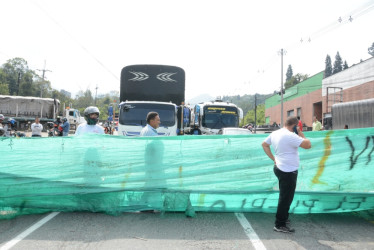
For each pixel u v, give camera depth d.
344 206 5.27
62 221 5.05
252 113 98.00
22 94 86.69
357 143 5.43
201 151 5.47
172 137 5.49
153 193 5.39
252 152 5.48
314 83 42.78
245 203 5.38
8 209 5.35
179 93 13.82
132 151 5.48
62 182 5.42
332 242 4.25
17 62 88.44
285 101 54.97
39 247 4.00
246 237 4.40
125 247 4.02
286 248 4.03
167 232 4.58
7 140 5.43
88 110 5.89
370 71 29.84
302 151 5.48
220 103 21.11
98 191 5.39
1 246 4.03
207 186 5.41
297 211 5.32
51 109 32.28
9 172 5.39
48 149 5.47
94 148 5.47
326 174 5.42
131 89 13.70
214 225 4.90
